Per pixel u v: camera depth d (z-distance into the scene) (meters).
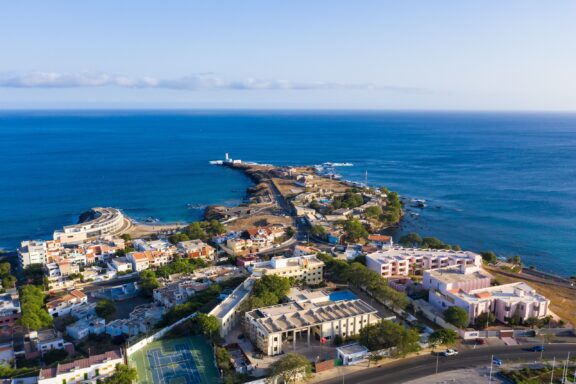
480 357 177.00
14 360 184.75
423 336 188.88
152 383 160.50
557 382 158.75
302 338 192.88
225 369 165.88
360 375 165.25
